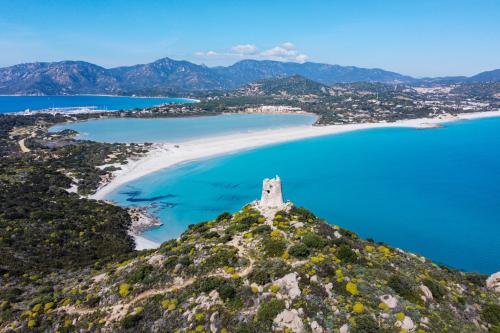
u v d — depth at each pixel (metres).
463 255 95.69
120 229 103.94
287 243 54.66
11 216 94.25
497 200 135.25
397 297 44.12
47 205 109.75
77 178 148.75
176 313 46.09
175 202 133.50
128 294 51.78
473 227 111.81
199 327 43.00
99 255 84.00
